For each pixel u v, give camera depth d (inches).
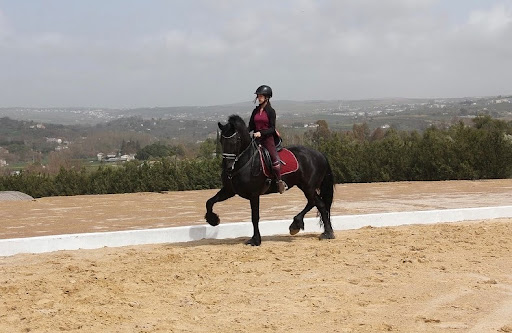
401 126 4402.1
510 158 1135.0
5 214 655.8
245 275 324.5
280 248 399.9
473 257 364.5
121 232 428.5
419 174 1196.5
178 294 284.8
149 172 1273.4
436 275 319.9
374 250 388.8
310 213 613.6
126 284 303.6
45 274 329.4
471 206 668.1
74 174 1384.1
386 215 508.4
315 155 431.8
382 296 279.7
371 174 1221.1
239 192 407.5
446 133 1322.6
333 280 311.6
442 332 227.5
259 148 404.2
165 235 441.4
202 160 1304.1
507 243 409.4
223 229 456.4
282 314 251.8
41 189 1365.7
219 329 231.9
